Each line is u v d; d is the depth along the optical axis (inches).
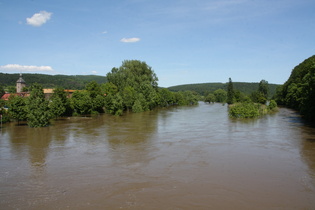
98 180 673.6
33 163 836.0
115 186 631.2
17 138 1273.4
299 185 628.7
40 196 579.8
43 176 709.9
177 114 2711.6
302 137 1237.1
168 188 615.2
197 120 2064.5
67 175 715.4
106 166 794.2
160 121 2007.9
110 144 1112.8
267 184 636.1
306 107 1968.5
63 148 1045.2
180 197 565.0
